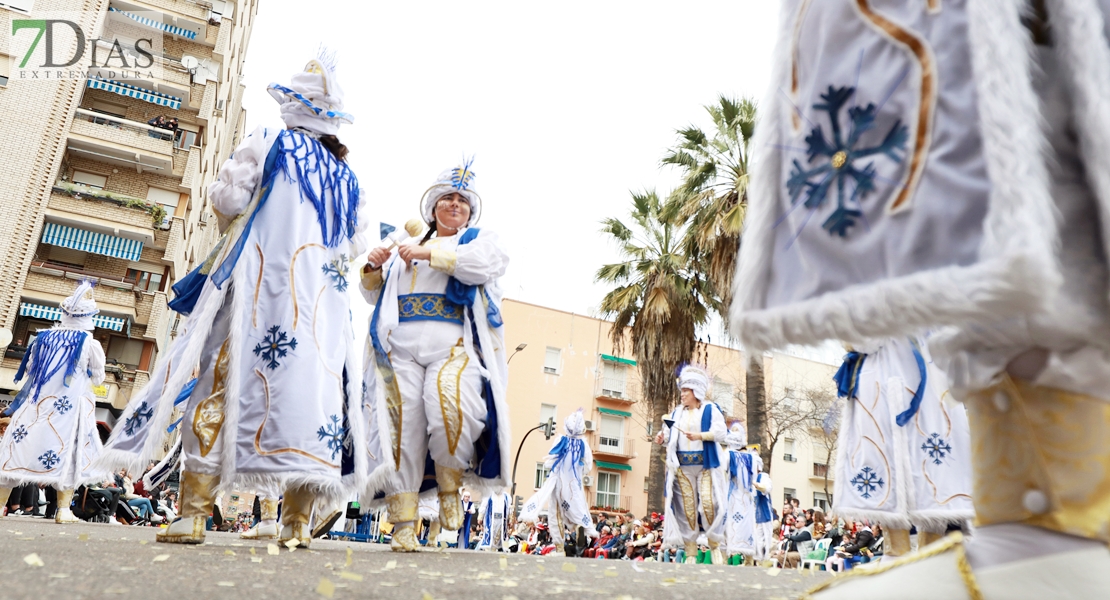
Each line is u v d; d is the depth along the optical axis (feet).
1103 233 3.79
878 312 4.09
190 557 8.67
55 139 88.53
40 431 24.63
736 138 62.49
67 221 89.04
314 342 11.97
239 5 123.54
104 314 91.45
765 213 4.98
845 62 4.67
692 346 67.51
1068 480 3.88
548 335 128.47
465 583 7.61
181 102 103.24
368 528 42.11
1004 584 3.82
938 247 3.97
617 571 11.60
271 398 11.50
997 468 4.15
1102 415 3.90
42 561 6.87
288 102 13.43
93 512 36.55
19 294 84.07
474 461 15.03
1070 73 3.95
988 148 3.75
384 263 15.29
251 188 12.22
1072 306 3.78
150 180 98.78
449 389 14.23
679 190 65.87
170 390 11.06
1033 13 4.16
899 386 14.49
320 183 12.91
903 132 4.26
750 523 32.27
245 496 68.69
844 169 4.52
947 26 4.19
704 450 27.94
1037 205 3.56
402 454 14.33
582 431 43.62
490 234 15.60
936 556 4.12
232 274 11.84
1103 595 3.66
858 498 14.64
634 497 126.62
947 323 3.78
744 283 4.94
